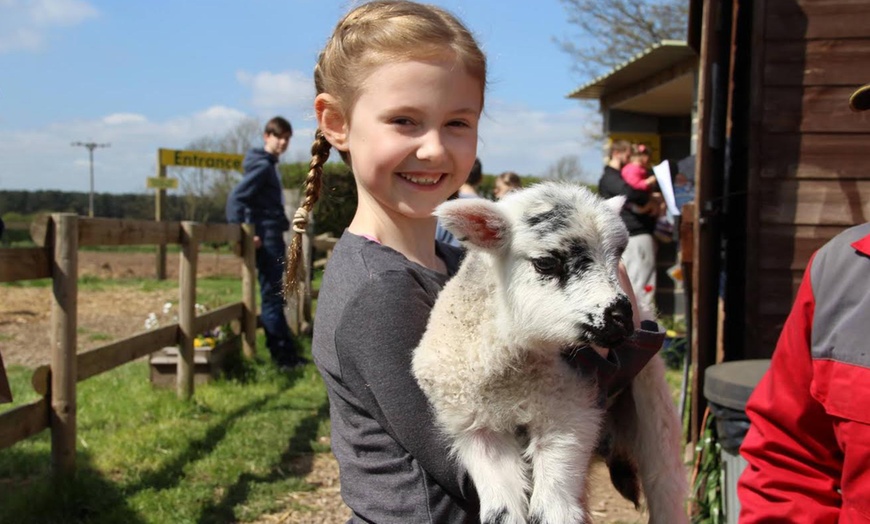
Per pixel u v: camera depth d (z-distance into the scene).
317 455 5.88
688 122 13.49
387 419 1.83
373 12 2.05
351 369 1.87
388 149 1.98
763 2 4.85
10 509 4.54
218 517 4.68
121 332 10.80
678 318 11.70
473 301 2.11
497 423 2.00
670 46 9.23
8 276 4.48
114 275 19.00
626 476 2.59
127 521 4.51
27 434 4.65
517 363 2.04
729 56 5.40
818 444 2.21
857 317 2.02
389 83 1.96
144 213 34.12
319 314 2.02
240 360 8.38
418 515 1.84
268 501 4.93
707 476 4.26
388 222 2.11
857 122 4.79
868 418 1.96
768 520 2.24
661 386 2.41
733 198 5.51
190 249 6.97
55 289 4.87
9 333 10.64
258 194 8.77
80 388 7.39
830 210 4.83
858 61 4.78
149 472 5.25
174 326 6.88
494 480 1.90
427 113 1.98
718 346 5.08
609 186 9.22
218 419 6.55
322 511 4.85
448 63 1.98
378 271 1.95
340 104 2.08
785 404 2.23
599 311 2.11
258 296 14.17
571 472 1.98
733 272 5.54
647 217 9.19
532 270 2.23
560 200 2.36
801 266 4.87
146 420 6.43
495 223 2.27
